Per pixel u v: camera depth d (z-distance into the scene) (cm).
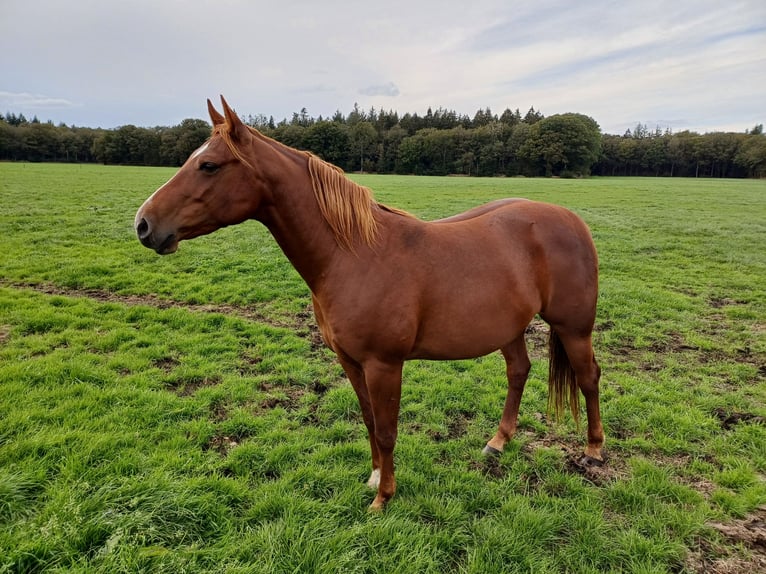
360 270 213
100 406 324
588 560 209
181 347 448
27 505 222
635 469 275
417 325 220
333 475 261
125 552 188
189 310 569
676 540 218
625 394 369
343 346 221
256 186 202
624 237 1120
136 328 495
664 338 500
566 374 289
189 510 219
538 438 317
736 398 360
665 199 2311
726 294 663
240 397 358
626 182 4525
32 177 2700
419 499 245
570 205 1952
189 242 946
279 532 211
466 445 307
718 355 455
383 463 234
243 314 562
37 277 662
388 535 215
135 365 398
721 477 266
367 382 224
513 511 237
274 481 259
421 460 284
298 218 212
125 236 973
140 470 255
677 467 281
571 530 227
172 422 314
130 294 620
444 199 2042
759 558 209
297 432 312
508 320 240
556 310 262
